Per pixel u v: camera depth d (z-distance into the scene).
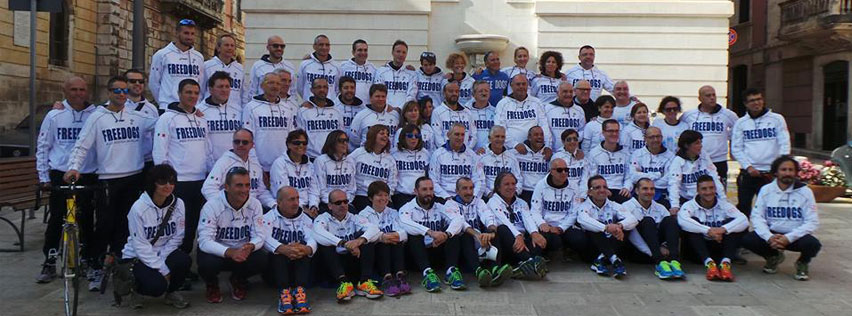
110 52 22.91
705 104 7.46
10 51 18.42
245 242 5.54
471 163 6.91
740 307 5.33
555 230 6.57
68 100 6.14
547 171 7.18
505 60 12.77
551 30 12.54
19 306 5.25
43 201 7.54
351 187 6.55
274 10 12.70
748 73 24.81
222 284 6.11
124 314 5.10
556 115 7.66
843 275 6.38
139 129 6.08
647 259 6.76
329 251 5.70
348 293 5.46
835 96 20.38
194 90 5.88
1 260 6.80
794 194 6.21
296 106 7.02
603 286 5.97
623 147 7.36
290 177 6.14
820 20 19.39
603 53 12.54
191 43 6.88
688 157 6.91
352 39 12.77
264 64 7.70
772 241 6.12
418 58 12.76
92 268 6.00
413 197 6.76
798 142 21.95
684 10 12.38
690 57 12.46
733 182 11.94
